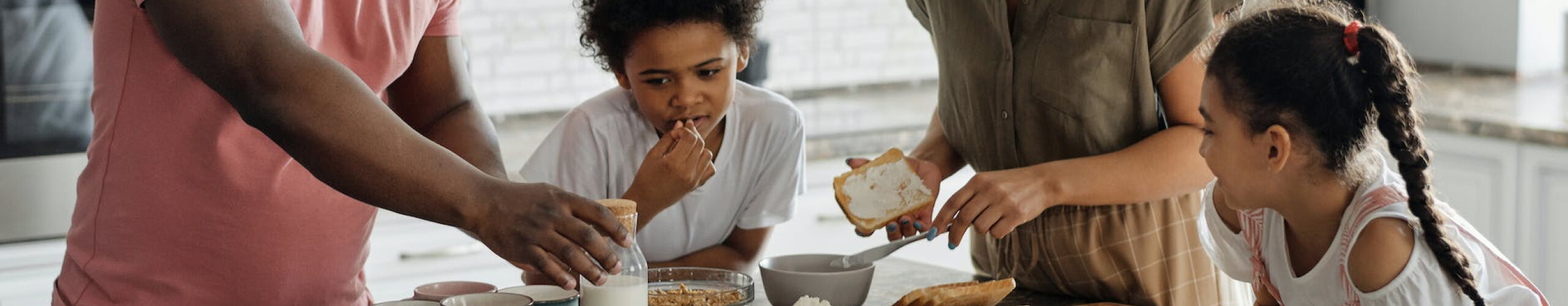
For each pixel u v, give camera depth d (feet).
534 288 4.77
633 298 4.22
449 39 4.92
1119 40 5.39
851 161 5.70
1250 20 4.51
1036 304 5.69
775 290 5.11
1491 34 11.55
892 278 5.88
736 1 5.36
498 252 3.74
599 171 5.93
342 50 4.43
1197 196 5.84
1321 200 4.52
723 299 4.86
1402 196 4.44
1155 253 5.72
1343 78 4.26
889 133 10.21
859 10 11.98
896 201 5.45
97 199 4.33
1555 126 9.17
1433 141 10.07
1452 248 4.27
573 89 11.04
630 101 5.95
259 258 4.45
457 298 4.49
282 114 3.59
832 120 10.61
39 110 8.29
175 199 4.26
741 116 5.99
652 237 6.19
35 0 8.16
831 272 5.21
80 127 8.45
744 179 6.15
